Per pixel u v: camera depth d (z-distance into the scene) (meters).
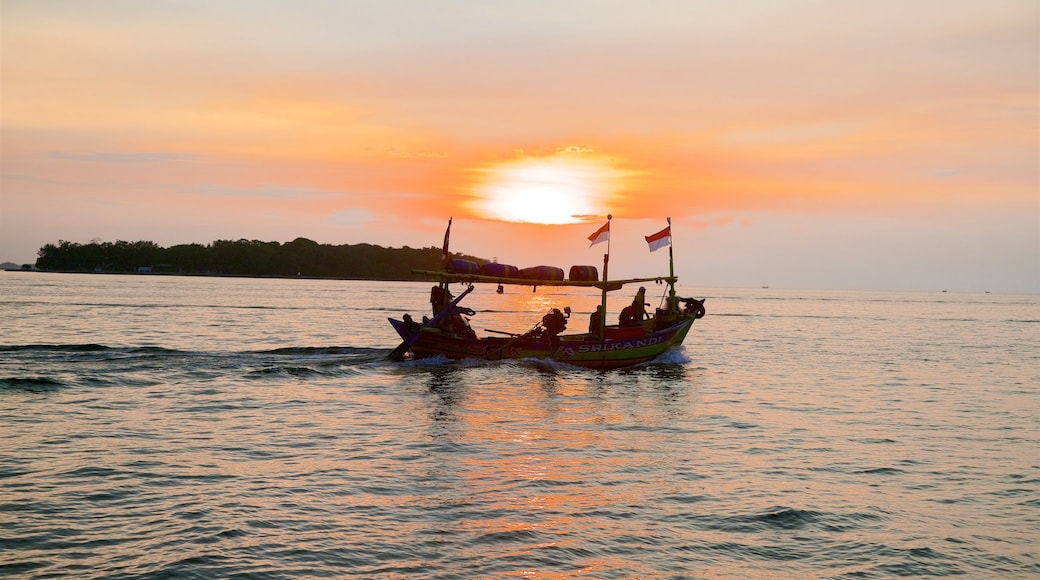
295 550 11.11
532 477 15.19
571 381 28.59
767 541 12.05
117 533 11.59
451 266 30.39
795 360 39.97
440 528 12.15
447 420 20.69
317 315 70.50
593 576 10.59
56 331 46.31
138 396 22.88
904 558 11.53
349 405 22.53
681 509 13.45
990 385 31.38
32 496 13.13
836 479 15.68
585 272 31.66
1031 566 11.37
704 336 57.38
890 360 41.34
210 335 46.75
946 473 16.34
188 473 14.80
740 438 19.42
